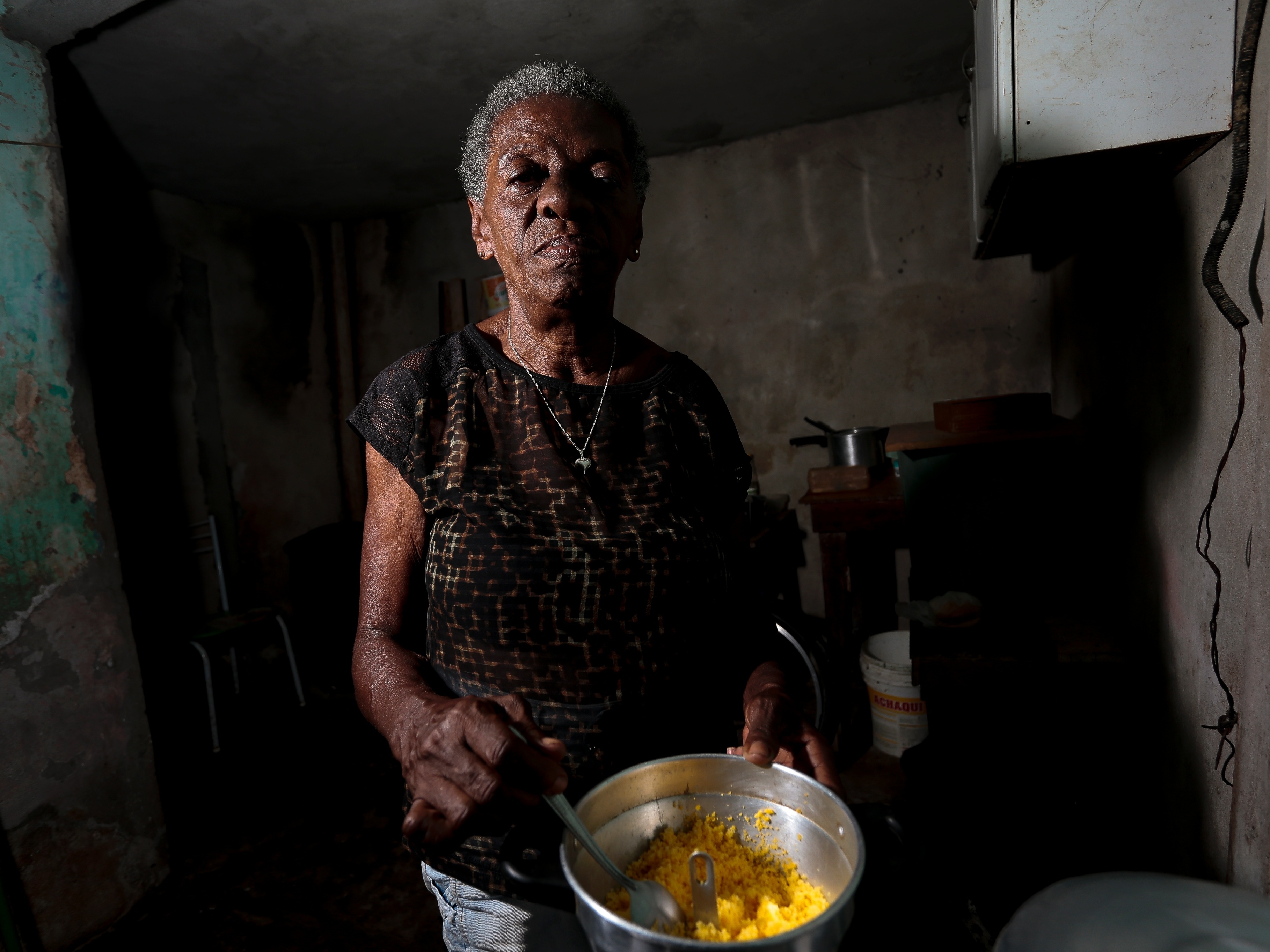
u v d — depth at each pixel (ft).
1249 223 3.32
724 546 3.01
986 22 4.54
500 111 2.65
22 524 6.07
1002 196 4.89
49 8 5.83
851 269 10.81
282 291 13.29
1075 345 8.04
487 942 2.63
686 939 1.55
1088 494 7.39
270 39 7.36
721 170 11.35
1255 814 3.01
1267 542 2.90
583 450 2.66
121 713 6.81
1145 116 3.73
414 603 2.82
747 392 11.64
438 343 2.82
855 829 1.84
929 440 6.88
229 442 12.28
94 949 6.38
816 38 8.13
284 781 9.27
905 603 7.12
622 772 2.19
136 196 10.91
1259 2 3.17
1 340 5.94
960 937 4.70
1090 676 5.52
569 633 2.44
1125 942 1.34
